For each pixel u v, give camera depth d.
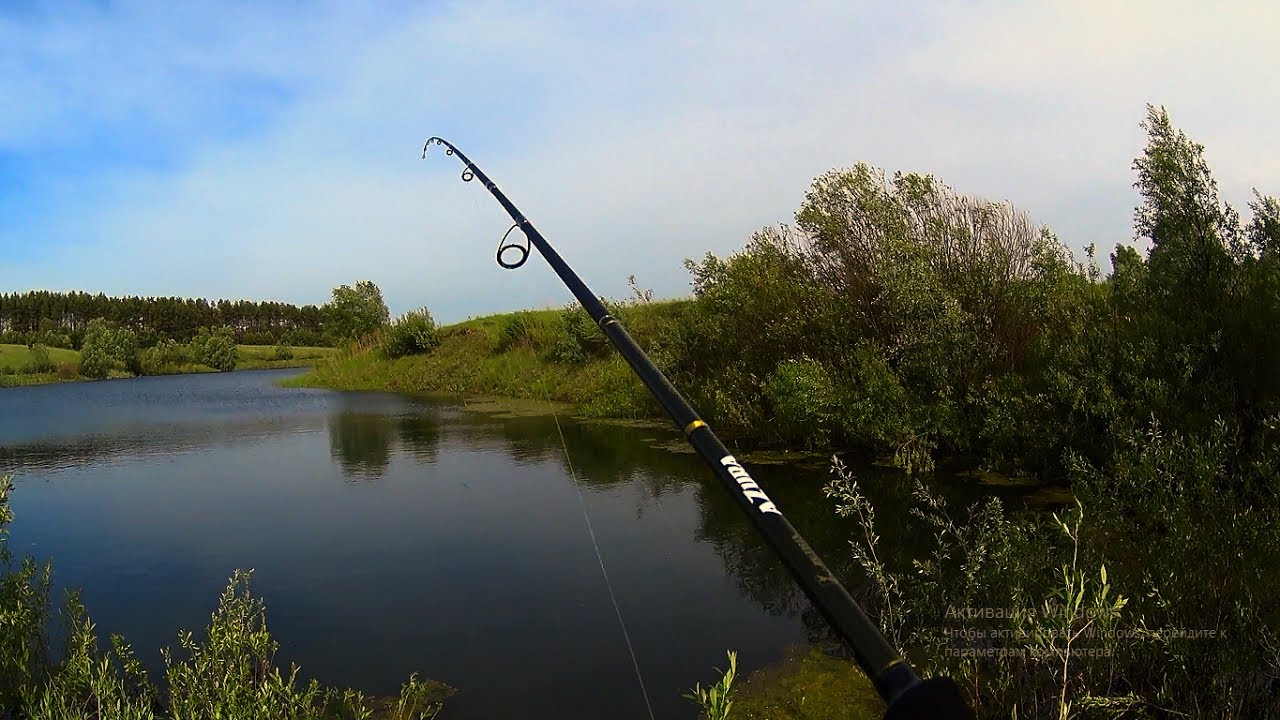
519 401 17.12
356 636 4.73
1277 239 5.93
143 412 17.17
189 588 5.59
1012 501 6.73
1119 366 6.51
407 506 7.76
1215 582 3.39
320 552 6.35
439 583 5.59
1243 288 5.92
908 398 8.49
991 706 3.45
